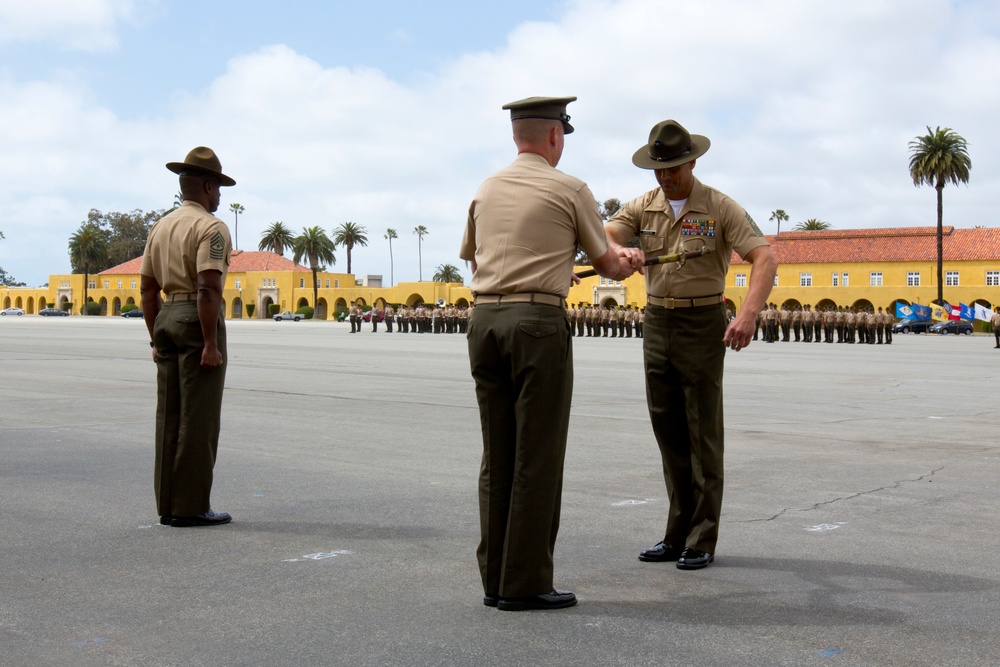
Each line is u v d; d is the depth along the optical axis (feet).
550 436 14.35
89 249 448.65
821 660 12.34
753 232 16.89
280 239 469.57
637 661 12.28
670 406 17.35
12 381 55.83
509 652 12.60
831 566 16.89
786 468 27.07
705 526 16.88
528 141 14.82
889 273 276.21
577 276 15.16
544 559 14.47
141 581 15.90
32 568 16.67
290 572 16.47
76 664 12.21
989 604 14.71
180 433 19.74
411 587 15.61
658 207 17.33
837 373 71.97
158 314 20.22
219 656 12.48
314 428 35.22
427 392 50.14
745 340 16.46
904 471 26.61
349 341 136.98
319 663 12.23
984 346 149.89
